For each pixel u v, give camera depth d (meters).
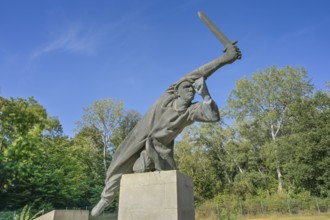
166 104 6.42
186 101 6.12
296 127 35.69
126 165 6.74
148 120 6.56
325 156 32.78
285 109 42.34
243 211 34.38
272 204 33.78
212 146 47.53
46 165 31.75
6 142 22.78
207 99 5.91
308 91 42.00
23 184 27.44
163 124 6.30
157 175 5.66
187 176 6.05
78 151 39.88
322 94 35.69
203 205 37.66
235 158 45.47
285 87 42.12
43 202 28.16
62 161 34.28
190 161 44.66
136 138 6.64
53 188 29.66
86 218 10.21
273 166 39.41
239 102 44.19
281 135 43.44
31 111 22.73
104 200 6.85
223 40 6.26
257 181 42.19
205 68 6.25
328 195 31.98
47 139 35.31
